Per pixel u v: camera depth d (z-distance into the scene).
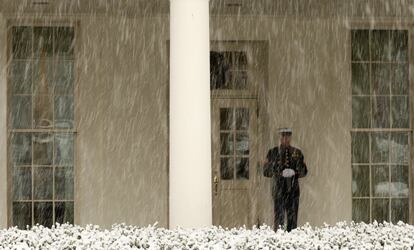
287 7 19.20
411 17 19.98
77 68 19.83
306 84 20.11
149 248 10.02
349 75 20.11
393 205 20.27
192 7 12.68
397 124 20.28
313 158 20.05
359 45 20.23
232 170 20.41
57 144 19.89
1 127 19.53
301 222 19.98
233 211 20.33
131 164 19.86
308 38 20.14
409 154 20.22
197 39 12.67
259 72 20.36
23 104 19.84
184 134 12.61
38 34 19.86
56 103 19.92
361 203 20.23
